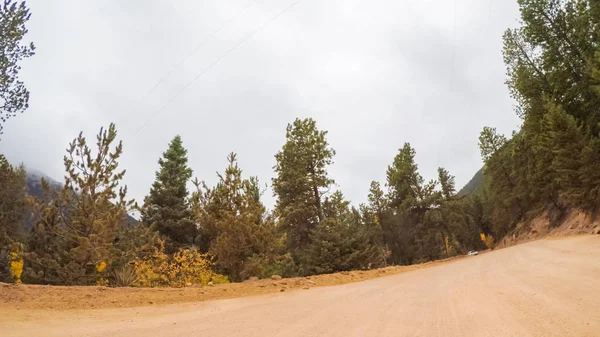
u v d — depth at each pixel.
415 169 71.12
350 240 30.89
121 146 14.53
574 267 9.62
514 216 62.25
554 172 38.66
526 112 41.91
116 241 17.95
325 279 14.41
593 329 4.18
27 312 6.86
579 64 34.97
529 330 4.41
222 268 17.94
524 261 13.83
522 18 37.72
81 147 14.00
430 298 7.85
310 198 40.47
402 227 64.38
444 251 77.62
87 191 13.77
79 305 7.78
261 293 10.55
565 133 30.59
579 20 33.00
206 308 7.92
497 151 61.62
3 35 14.66
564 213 39.50
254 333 5.32
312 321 6.11
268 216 18.91
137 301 8.55
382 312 6.63
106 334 5.36
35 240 15.83
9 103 15.30
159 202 31.69
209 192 19.52
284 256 18.88
